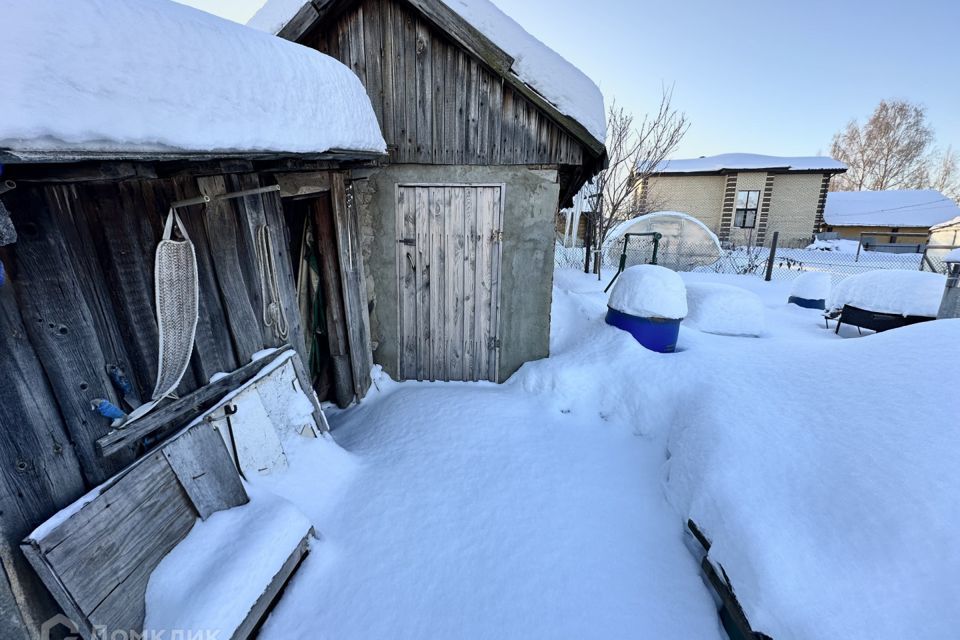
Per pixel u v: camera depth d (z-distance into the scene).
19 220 1.28
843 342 2.97
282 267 2.63
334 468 2.71
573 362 3.88
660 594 2.06
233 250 2.20
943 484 1.58
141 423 1.66
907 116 32.28
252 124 1.76
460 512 2.50
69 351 1.43
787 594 1.60
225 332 2.16
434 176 3.71
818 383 2.54
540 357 4.11
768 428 2.37
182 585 1.69
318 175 3.03
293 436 2.61
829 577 1.58
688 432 2.80
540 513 2.52
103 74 1.18
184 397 1.87
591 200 12.91
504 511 2.53
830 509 1.80
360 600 1.99
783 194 18.91
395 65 3.48
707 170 19.09
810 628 1.48
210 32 1.64
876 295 6.04
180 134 1.41
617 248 13.95
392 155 3.67
